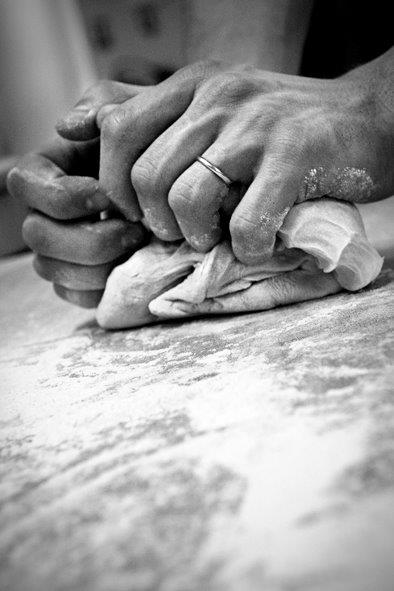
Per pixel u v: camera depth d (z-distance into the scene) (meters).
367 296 0.38
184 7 0.71
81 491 0.26
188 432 0.28
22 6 0.83
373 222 0.58
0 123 0.93
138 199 0.41
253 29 0.67
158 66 0.77
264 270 0.40
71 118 0.41
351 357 0.31
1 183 0.84
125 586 0.21
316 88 0.40
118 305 0.42
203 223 0.38
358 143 0.39
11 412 0.35
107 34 0.78
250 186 0.37
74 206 0.41
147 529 0.24
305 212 0.38
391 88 0.41
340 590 0.19
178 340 0.40
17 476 0.28
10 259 0.83
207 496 0.25
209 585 0.21
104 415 0.32
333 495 0.23
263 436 0.27
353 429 0.26
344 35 0.66
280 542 0.22
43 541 0.24
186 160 0.38
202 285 0.40
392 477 0.23
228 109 0.38
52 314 0.54
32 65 0.87
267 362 0.33
